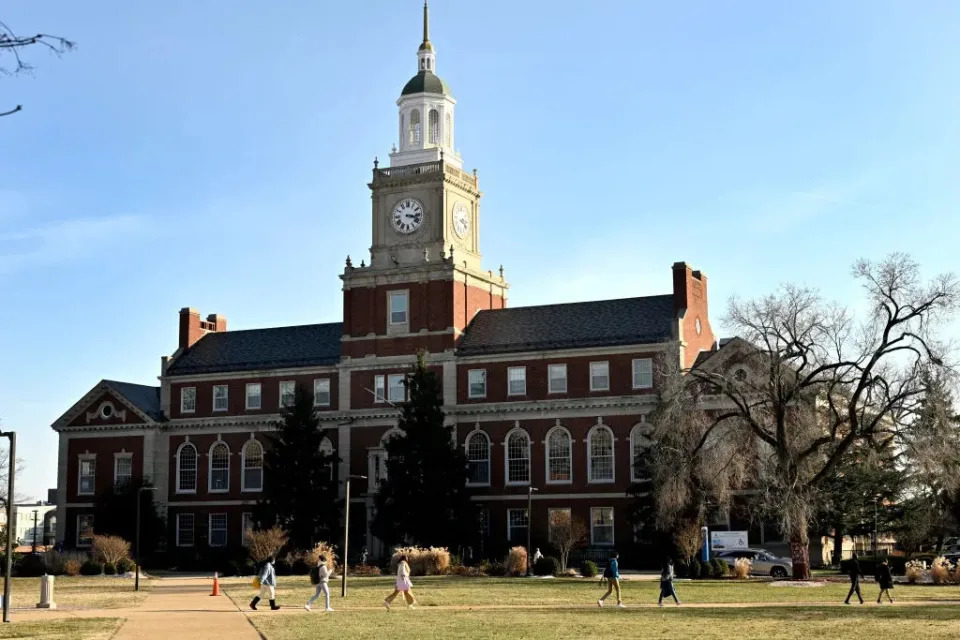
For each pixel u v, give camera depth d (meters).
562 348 96.00
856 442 75.00
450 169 103.31
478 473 97.00
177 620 46.75
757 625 42.34
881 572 54.06
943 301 65.12
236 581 80.38
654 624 43.00
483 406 97.44
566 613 48.97
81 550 108.62
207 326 116.38
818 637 37.88
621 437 93.19
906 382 65.19
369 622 44.88
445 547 88.25
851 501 84.94
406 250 102.75
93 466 110.75
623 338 94.38
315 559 86.75
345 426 101.94
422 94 105.75
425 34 108.38
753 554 78.38
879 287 65.94
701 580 73.38
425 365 95.19
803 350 68.50
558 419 95.25
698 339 97.81
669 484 71.88
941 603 53.59
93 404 111.56
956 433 65.38
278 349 109.31
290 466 96.31
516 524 95.44
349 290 103.88
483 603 55.06
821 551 87.81
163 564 104.75
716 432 73.44
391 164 105.62
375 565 92.31
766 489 69.44
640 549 89.75
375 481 100.19
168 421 109.31
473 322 102.88
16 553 108.88
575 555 90.94
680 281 95.94
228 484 106.62
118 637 39.53
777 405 67.81
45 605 54.75
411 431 91.62
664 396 74.62
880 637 37.78
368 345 102.44
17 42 16.55
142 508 104.69
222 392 108.50
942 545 90.00
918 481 81.88
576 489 93.81
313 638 38.56
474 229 106.75
